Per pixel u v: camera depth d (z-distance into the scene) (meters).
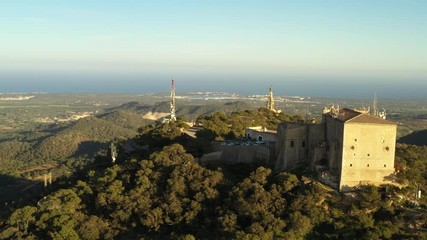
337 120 90.50
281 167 101.75
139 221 95.62
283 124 103.25
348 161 87.00
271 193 86.75
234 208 86.81
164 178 104.06
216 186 96.25
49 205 103.00
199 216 90.88
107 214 100.94
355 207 81.88
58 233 90.06
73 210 101.19
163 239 90.38
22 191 181.75
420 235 73.75
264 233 77.31
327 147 94.88
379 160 87.81
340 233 78.19
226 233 82.69
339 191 86.88
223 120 156.00
